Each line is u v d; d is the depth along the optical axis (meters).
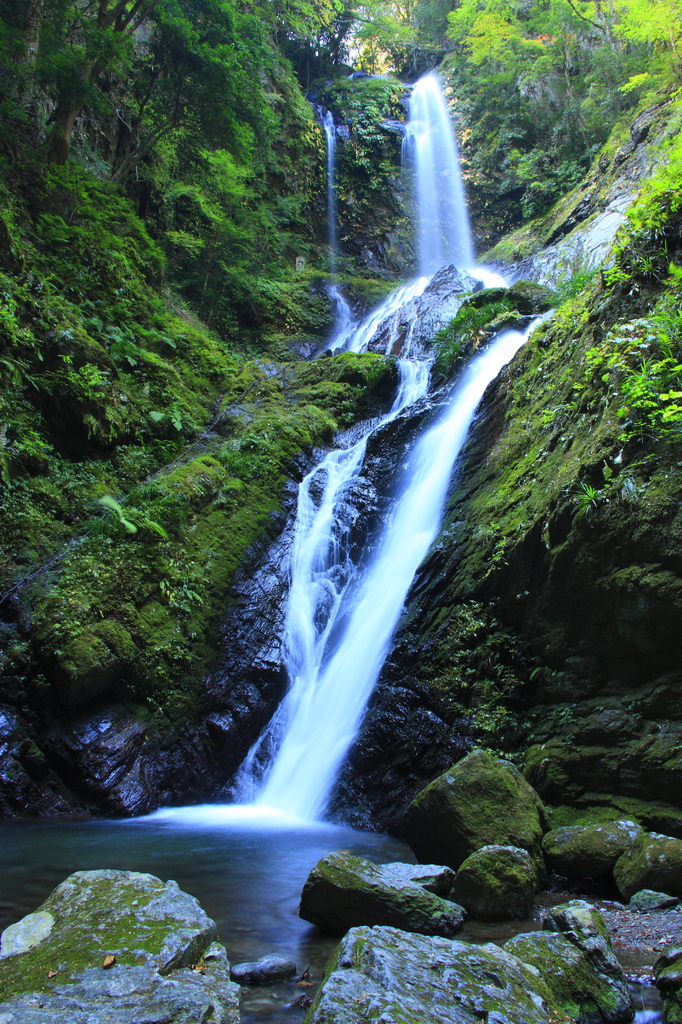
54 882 4.91
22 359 10.42
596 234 16.73
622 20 20.05
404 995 2.63
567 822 5.72
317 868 4.11
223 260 19.53
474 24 24.17
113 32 13.98
